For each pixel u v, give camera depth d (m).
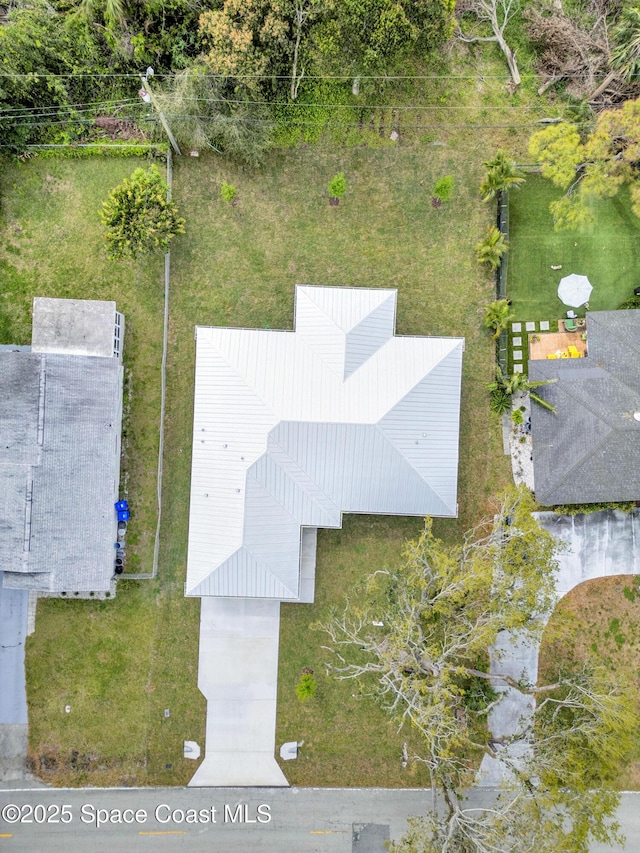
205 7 23.91
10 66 23.08
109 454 24.17
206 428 23.72
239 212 25.83
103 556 24.03
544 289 26.25
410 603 22.17
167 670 25.44
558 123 25.70
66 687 25.39
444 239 26.03
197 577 23.53
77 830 25.16
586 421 24.44
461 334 26.05
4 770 25.27
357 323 23.56
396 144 25.89
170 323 25.81
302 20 22.53
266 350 23.75
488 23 25.78
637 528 26.03
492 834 20.34
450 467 24.03
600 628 25.81
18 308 25.73
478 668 25.50
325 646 25.52
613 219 26.19
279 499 23.64
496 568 21.97
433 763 21.72
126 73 24.56
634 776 25.64
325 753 25.50
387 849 25.06
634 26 22.83
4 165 25.44
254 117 24.56
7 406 23.38
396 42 22.53
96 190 25.62
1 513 23.39
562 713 23.58
